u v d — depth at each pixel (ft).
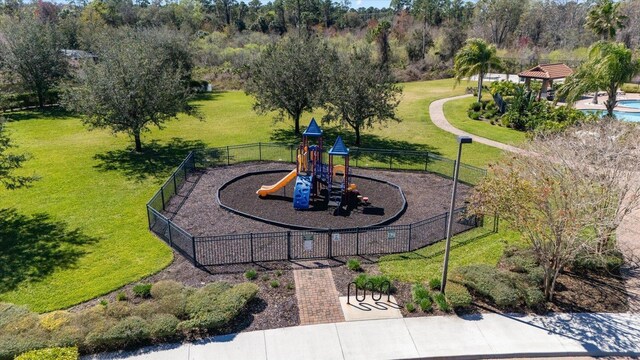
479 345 36.45
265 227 57.26
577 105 141.28
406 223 58.90
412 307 40.52
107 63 83.82
